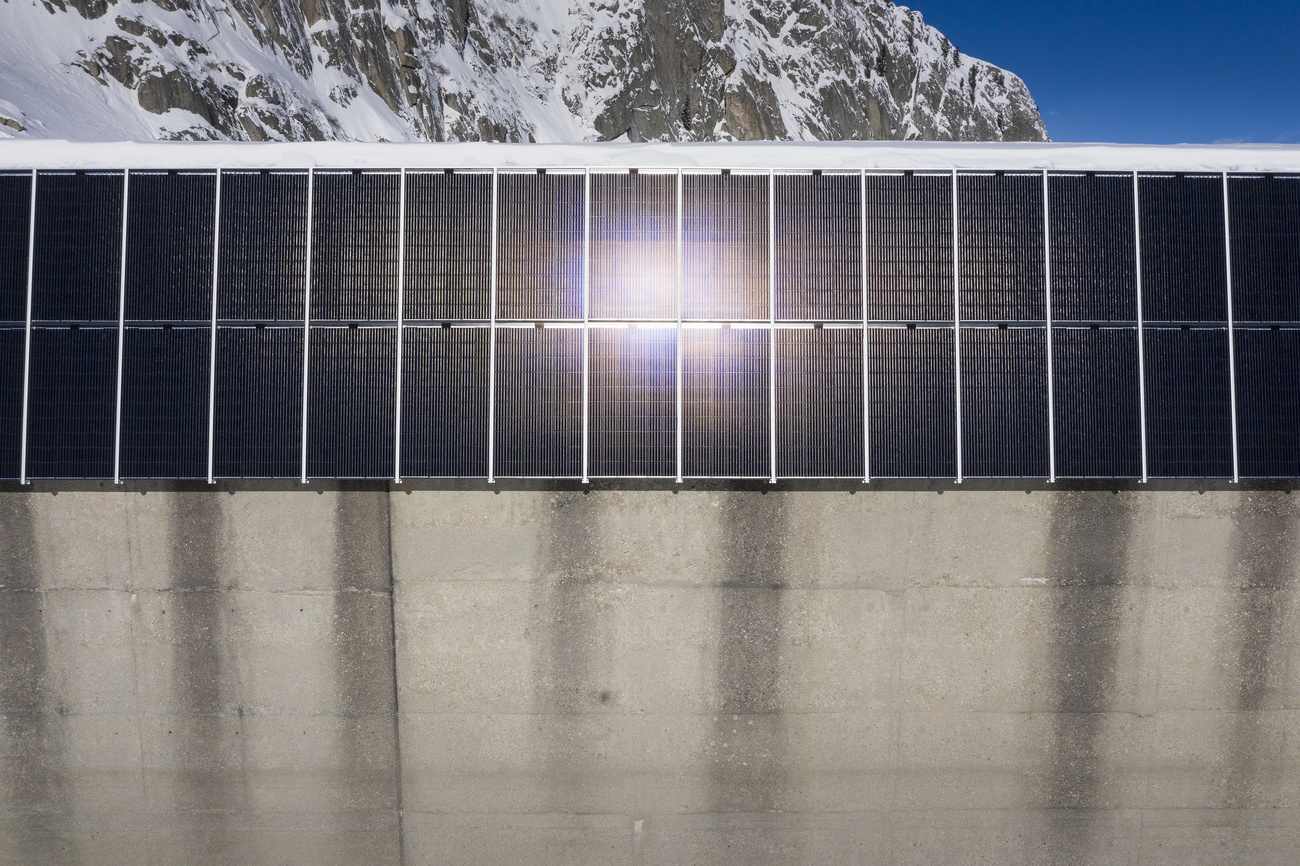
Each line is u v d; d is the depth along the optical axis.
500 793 7.88
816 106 124.75
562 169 7.67
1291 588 7.81
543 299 7.60
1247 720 7.85
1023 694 7.83
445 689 7.83
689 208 7.66
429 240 7.63
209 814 7.88
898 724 7.84
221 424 7.57
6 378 7.59
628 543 7.76
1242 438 7.54
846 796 7.87
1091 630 7.82
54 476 7.54
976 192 7.65
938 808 7.89
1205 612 7.82
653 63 119.50
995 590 7.79
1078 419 7.55
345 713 7.85
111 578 7.79
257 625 7.80
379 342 7.60
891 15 142.88
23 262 7.62
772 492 7.77
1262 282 7.62
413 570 7.80
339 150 7.78
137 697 7.82
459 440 7.56
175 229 7.64
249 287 7.62
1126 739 7.86
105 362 7.58
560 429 7.57
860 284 7.60
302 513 7.79
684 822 7.88
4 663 7.79
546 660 7.81
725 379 7.58
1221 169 7.72
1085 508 7.78
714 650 7.81
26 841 7.86
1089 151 7.90
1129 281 7.61
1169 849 7.92
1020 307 7.59
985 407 7.56
